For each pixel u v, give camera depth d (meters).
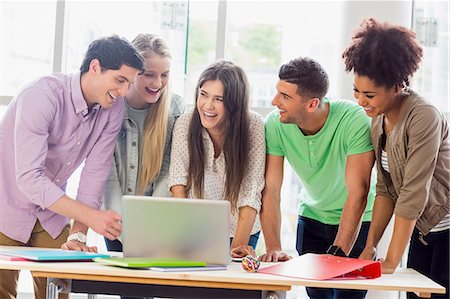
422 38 4.12
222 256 2.49
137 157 3.17
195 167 2.99
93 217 2.68
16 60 4.25
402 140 2.62
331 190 3.11
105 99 2.85
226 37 4.15
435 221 2.73
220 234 2.48
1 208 2.96
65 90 2.89
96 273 2.30
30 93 2.81
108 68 2.80
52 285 2.41
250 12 4.19
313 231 3.25
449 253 2.76
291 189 4.16
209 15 4.15
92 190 2.96
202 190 3.01
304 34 4.18
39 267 2.31
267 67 4.18
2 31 4.28
